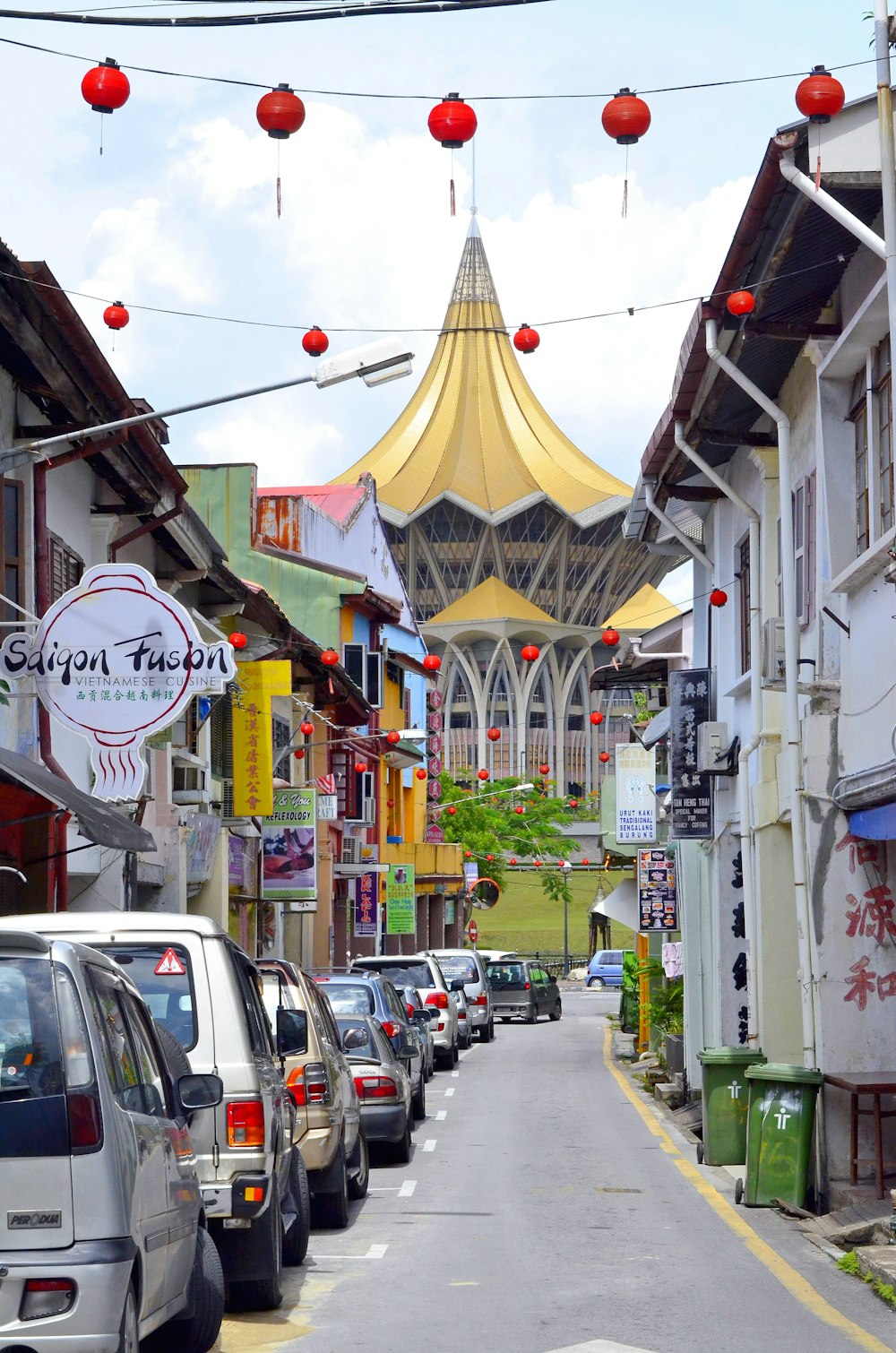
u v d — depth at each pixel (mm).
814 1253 13250
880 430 14836
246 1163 9945
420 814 66938
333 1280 12125
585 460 148375
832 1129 15508
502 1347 9742
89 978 7094
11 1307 6359
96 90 9992
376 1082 19078
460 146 10047
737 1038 22891
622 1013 48094
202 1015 10117
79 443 16656
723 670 23266
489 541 143125
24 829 17359
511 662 140375
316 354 13164
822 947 15695
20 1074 6633
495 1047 42844
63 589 18172
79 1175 6543
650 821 33031
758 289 15070
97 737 14477
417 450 145375
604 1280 12109
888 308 13086
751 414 19125
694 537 27031
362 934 49531
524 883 125188
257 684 28297
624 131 10023
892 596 13852
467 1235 14336
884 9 12609
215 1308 8945
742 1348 9734
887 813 13992
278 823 32219
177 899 23344
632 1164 19453
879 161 12953
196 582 25281
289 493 60781
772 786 18781
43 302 13844
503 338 153250
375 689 51750
